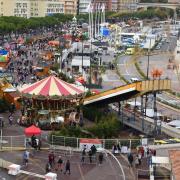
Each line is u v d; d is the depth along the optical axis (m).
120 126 114.12
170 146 100.06
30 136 98.75
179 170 72.38
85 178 82.62
